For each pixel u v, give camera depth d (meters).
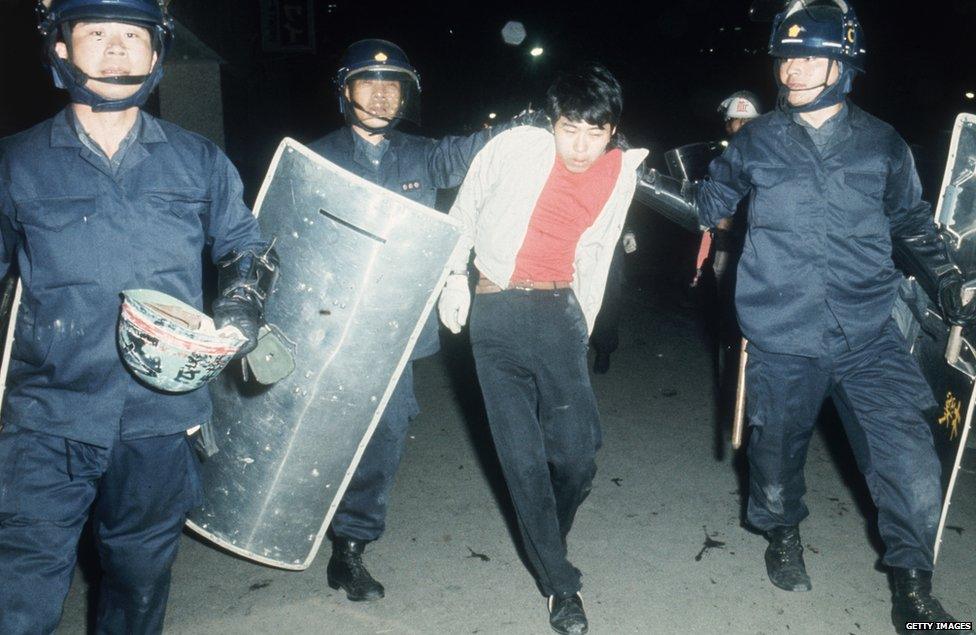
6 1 4.80
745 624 2.67
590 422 2.54
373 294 2.31
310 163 2.30
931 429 2.78
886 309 2.57
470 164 2.61
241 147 10.87
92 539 3.07
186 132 1.93
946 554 3.07
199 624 2.65
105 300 1.81
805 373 2.63
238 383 2.41
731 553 3.11
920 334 2.82
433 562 3.03
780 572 2.87
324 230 2.30
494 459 3.95
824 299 2.54
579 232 2.51
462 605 2.76
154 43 1.79
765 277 2.58
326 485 2.47
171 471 1.95
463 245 2.52
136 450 1.90
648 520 3.36
